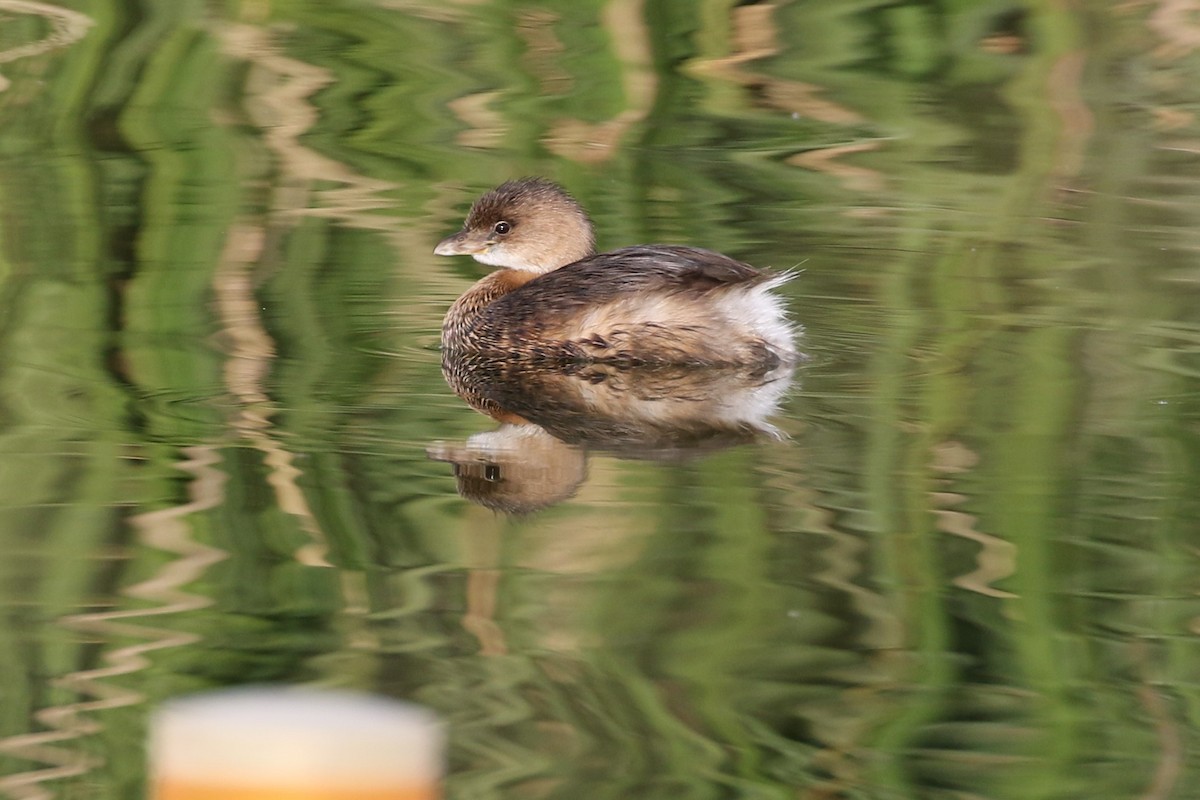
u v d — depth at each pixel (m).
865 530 8.42
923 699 6.44
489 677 6.54
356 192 17.23
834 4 21.91
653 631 7.06
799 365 11.92
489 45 21.86
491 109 20.16
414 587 7.56
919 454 9.75
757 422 10.53
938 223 16.28
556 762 5.75
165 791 2.13
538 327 12.74
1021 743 6.09
